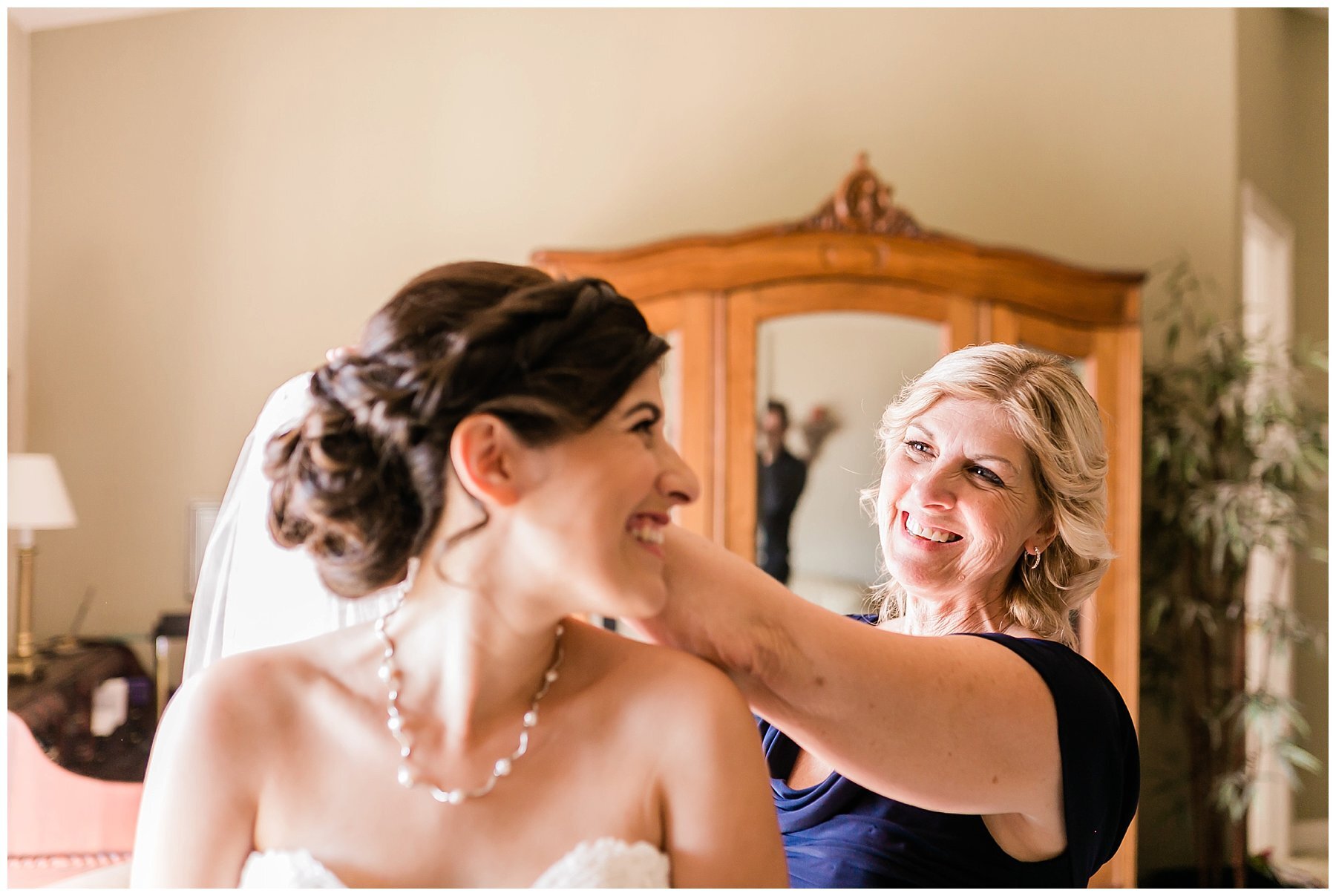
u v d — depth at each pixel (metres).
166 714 0.94
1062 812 1.10
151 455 4.23
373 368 0.86
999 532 1.31
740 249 3.24
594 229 4.20
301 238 4.24
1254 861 3.88
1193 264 4.09
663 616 0.99
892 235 3.26
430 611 0.91
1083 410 1.33
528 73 4.24
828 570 3.19
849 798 1.24
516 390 0.82
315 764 0.91
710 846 0.88
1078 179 4.13
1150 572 3.80
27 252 4.23
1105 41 4.15
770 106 4.19
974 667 1.05
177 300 4.25
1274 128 4.54
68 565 4.23
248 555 1.27
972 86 4.16
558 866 0.86
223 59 4.28
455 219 4.22
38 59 4.29
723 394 3.22
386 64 4.26
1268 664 3.76
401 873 0.87
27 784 2.69
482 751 0.90
